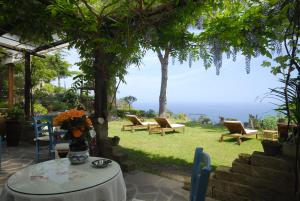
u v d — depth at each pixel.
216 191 3.18
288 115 2.69
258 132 8.34
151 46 4.10
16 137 6.26
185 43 4.00
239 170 3.05
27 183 1.90
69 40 4.13
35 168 2.27
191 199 1.63
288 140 3.00
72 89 5.08
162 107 13.84
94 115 4.71
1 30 4.65
